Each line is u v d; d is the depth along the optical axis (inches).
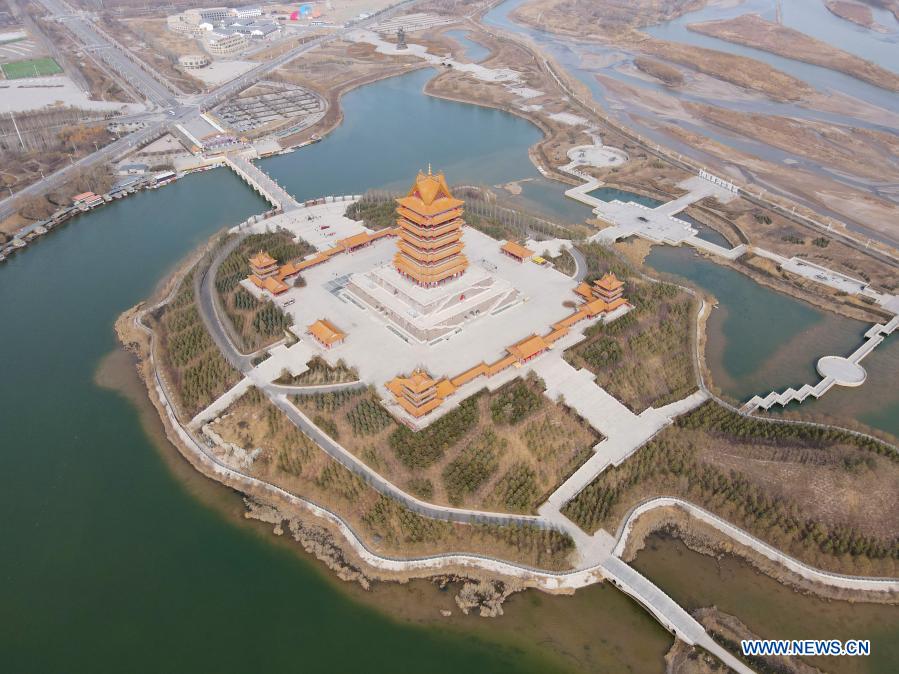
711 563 3880.4
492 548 3850.9
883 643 3503.9
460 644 3476.9
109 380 5216.5
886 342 5748.0
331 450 4394.7
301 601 3678.6
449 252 5270.7
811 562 3801.7
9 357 5457.7
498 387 4840.1
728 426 4645.7
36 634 3543.3
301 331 5413.4
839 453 4357.8
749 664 3376.0
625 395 4923.7
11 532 4065.0
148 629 3560.5
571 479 4276.6
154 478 4392.2
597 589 3740.2
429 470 4207.7
